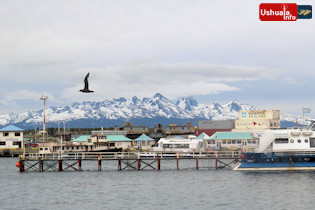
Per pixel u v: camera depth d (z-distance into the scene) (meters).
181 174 90.75
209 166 112.94
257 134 86.06
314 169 84.38
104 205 57.47
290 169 84.75
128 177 87.06
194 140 146.25
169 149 144.38
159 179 82.94
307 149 83.00
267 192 64.69
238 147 170.75
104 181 81.31
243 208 54.12
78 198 63.19
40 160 102.44
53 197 64.50
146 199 61.38
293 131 83.69
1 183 81.25
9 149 181.12
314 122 86.19
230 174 86.50
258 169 86.38
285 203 56.59
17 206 57.84
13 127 184.75
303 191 64.94
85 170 103.94
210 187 70.94
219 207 54.91
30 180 85.06
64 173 96.94
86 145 160.88
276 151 84.62
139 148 181.38
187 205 56.53
